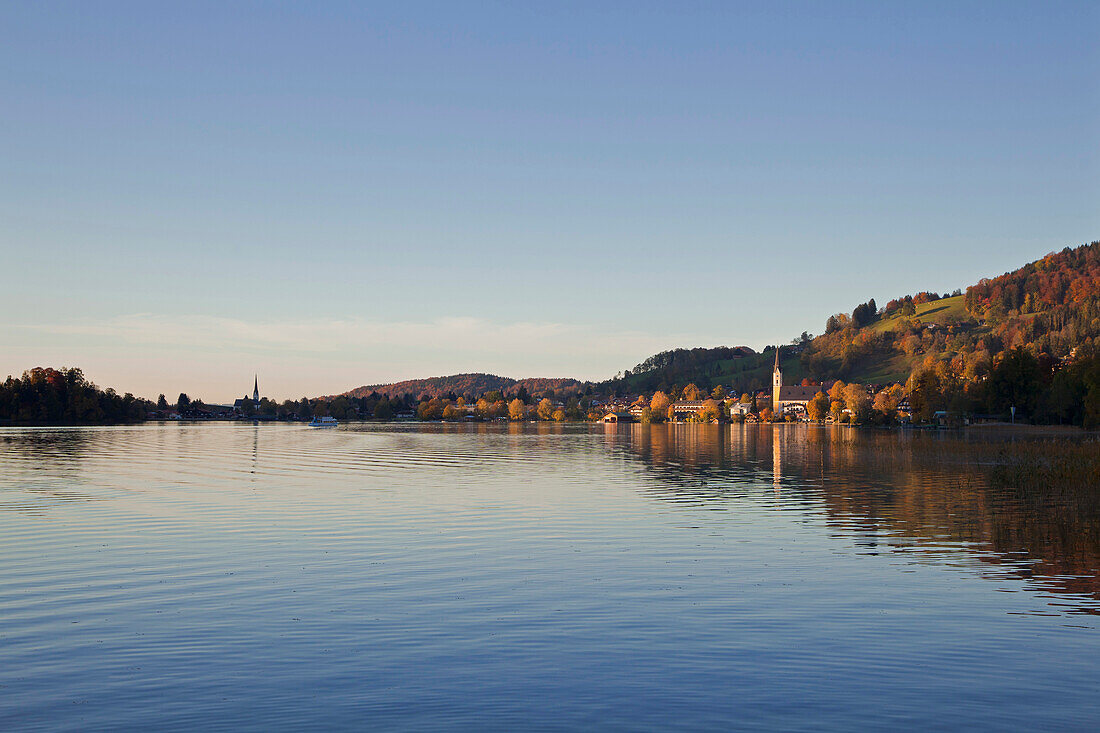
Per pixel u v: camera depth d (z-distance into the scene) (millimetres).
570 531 42656
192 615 26438
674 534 41750
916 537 40406
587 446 142875
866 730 17672
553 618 26047
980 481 66250
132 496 58844
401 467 89938
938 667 21375
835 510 50469
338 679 20797
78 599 28391
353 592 29406
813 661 21891
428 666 21703
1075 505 50844
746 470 82875
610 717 18422
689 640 23750
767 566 33688
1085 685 20094
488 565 34000
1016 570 32688
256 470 84125
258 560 35031
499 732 17688
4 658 22344
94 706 19094
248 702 19328
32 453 111188
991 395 178750
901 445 119000
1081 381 148875
